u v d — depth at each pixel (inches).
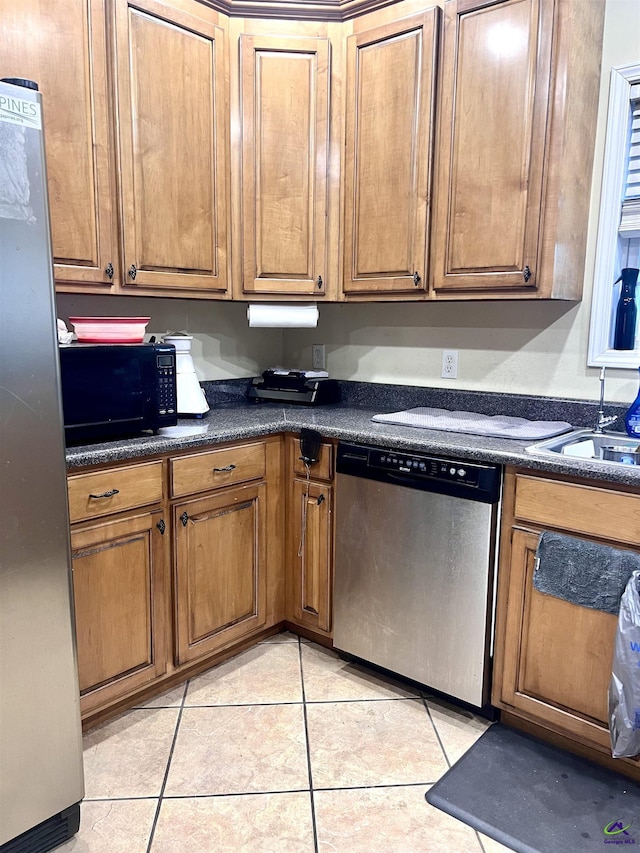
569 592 64.8
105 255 76.2
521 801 63.4
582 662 65.8
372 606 83.2
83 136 72.4
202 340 105.7
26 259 48.8
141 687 76.5
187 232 84.7
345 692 82.4
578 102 75.1
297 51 88.1
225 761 68.9
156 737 72.8
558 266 76.4
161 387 76.7
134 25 75.6
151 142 79.0
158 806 62.3
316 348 115.1
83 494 66.8
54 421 52.1
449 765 68.6
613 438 77.8
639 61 76.9
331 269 94.0
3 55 65.0
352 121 89.0
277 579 94.0
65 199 71.6
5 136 46.5
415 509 76.7
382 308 105.2
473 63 77.2
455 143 80.0
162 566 76.7
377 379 107.5
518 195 75.7
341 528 85.3
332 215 92.7
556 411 87.3
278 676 86.0
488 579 71.8
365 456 80.9
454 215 81.3
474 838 58.8
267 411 100.3
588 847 57.7
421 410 95.9
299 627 97.3
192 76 82.7
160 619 77.3
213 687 83.0
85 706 70.2
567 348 86.6
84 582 68.3
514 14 73.2
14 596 51.0
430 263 84.6
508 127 75.4
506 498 70.1
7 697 51.7
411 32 81.4
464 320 96.1
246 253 91.4
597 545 63.2
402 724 75.7
